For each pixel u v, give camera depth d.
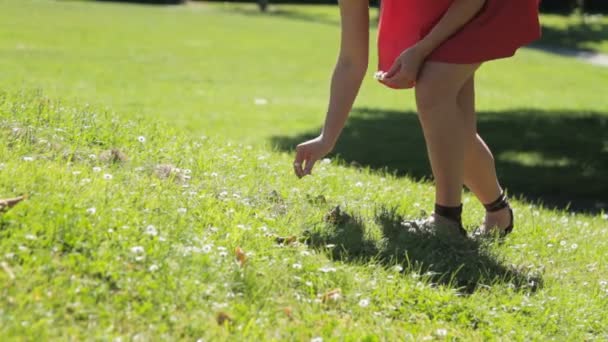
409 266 4.77
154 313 3.80
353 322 4.19
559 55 39.69
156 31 40.94
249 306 4.07
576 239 6.15
